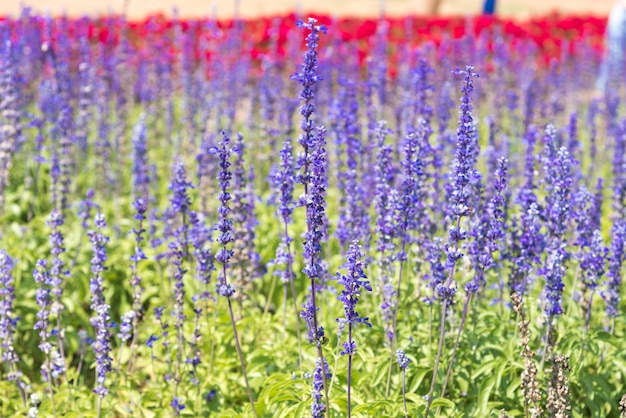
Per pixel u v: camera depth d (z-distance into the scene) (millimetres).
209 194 9414
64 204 9375
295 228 9477
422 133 7254
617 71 15484
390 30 20047
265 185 11148
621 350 6699
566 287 8023
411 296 7320
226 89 13445
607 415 6637
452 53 15172
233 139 9617
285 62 15359
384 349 6801
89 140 12805
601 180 7914
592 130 10719
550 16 22625
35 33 12609
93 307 6477
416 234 7758
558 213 6461
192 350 6930
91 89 11594
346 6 32594
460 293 7359
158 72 13547
